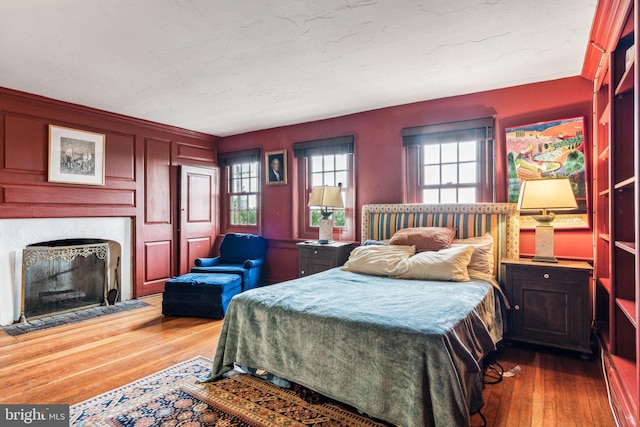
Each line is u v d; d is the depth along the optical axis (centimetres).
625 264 200
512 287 275
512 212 311
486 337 193
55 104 361
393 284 251
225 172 543
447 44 247
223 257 470
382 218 370
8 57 261
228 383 221
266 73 297
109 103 374
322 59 271
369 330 169
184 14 206
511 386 218
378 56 266
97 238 403
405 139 377
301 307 199
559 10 205
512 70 290
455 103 352
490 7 202
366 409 167
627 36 191
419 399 150
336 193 396
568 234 298
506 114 327
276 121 449
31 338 300
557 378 227
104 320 353
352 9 204
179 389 213
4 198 329
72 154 376
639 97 139
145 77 303
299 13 207
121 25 218
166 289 368
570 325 255
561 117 303
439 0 195
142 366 246
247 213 523
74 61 269
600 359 251
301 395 202
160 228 465
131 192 431
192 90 336
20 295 344
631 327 197
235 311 223
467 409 149
